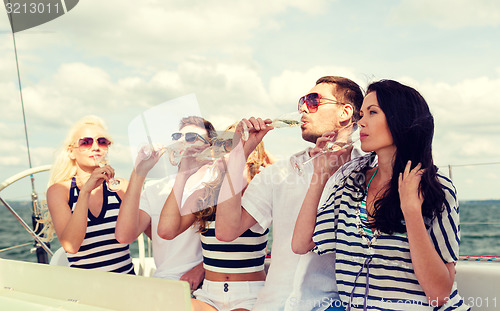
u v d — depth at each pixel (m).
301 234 1.27
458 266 1.48
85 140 1.33
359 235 1.20
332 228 1.26
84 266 1.49
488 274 1.43
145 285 0.96
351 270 1.19
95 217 1.48
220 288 1.37
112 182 1.39
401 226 1.11
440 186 1.09
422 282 1.05
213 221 1.38
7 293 1.20
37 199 1.53
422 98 1.16
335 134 1.26
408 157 1.12
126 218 1.38
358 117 1.35
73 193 1.47
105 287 1.03
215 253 1.39
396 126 1.12
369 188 1.24
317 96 1.34
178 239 1.55
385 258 1.13
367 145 1.16
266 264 1.59
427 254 1.03
